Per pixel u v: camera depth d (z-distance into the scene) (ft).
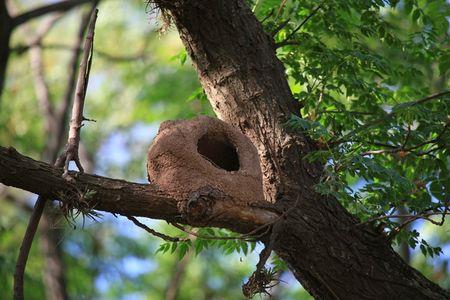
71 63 56.90
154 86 68.13
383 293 25.21
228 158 25.45
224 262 69.67
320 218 25.12
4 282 55.31
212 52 26.73
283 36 31.60
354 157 25.36
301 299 64.54
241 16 26.73
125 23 74.64
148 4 27.45
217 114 27.17
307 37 30.99
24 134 69.00
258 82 26.63
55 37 75.51
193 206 22.27
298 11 31.68
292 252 24.98
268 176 25.85
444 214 25.45
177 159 22.95
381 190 27.45
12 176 21.45
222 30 26.53
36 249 60.59
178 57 32.86
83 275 63.10
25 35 67.31
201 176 22.86
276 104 26.53
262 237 23.85
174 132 23.58
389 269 25.45
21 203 65.16
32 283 58.85
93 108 74.49
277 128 26.25
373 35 32.24
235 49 26.66
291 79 37.76
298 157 25.93
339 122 30.04
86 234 62.69
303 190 25.43
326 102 30.91
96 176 22.26
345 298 25.23
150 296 68.64
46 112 61.05
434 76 40.60
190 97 31.99
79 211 21.89
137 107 71.31
